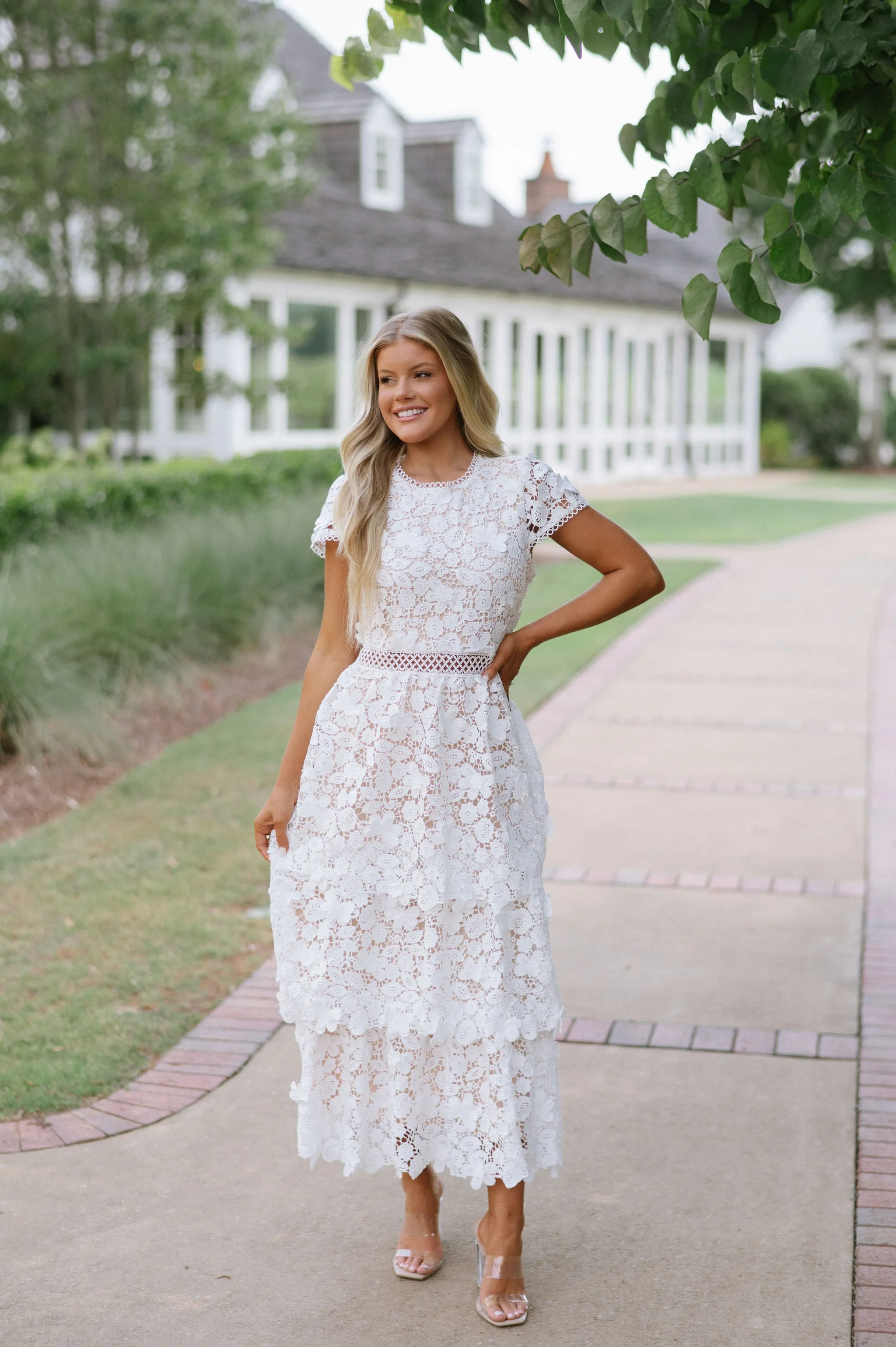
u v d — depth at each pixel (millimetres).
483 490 2668
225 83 13922
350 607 2697
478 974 2635
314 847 2699
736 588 13312
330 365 20500
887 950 4559
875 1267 2838
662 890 5172
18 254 14133
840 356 41625
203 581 9188
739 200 2967
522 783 2688
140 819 6062
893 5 2627
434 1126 2701
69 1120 3479
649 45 2840
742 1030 3975
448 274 22531
